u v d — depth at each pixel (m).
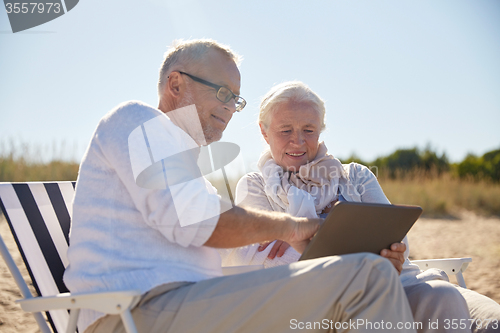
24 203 1.48
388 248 1.56
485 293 3.17
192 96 1.62
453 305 1.38
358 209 1.33
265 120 2.16
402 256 1.56
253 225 1.34
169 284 1.22
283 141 2.06
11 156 6.25
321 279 1.12
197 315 1.15
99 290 1.19
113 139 1.31
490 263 4.20
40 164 6.34
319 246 1.35
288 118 2.04
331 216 1.28
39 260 1.44
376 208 1.37
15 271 1.31
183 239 1.25
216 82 1.62
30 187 1.52
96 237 1.26
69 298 1.13
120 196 1.29
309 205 1.88
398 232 1.53
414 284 1.60
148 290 1.19
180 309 1.15
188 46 1.65
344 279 1.11
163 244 1.27
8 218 1.41
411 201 8.64
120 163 1.27
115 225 1.26
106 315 1.21
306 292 1.12
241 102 1.74
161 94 1.67
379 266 1.11
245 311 1.14
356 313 1.08
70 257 1.30
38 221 1.50
